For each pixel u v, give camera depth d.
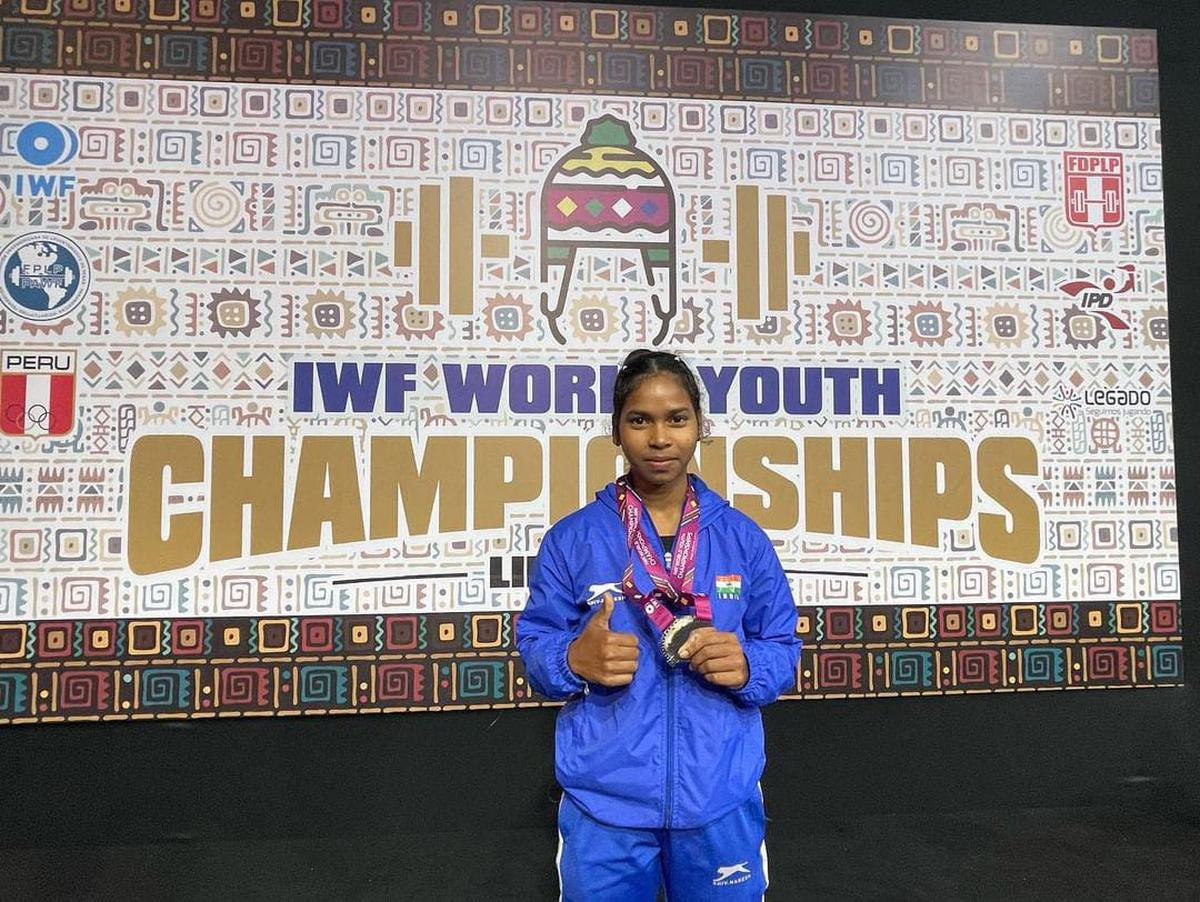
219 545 2.75
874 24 3.06
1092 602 2.99
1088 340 3.04
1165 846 2.73
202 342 2.79
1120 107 3.12
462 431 2.84
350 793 2.79
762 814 1.60
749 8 3.03
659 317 2.93
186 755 2.76
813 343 2.96
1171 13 3.14
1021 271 3.04
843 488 2.94
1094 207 3.08
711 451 2.91
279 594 2.76
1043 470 3.00
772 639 1.60
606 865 1.53
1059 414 3.02
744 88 3.00
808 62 3.03
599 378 2.89
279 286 2.82
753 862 1.58
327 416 2.81
